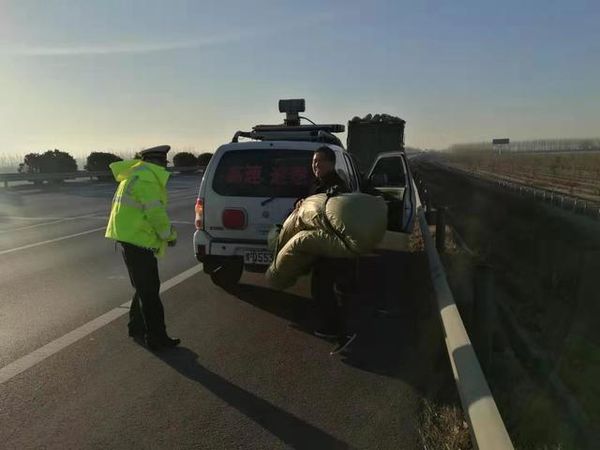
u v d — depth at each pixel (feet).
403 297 23.47
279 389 14.30
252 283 25.58
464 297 25.58
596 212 38.86
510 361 17.62
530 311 27.04
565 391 16.25
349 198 15.89
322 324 17.48
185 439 11.77
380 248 35.24
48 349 16.90
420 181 57.00
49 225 46.85
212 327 19.29
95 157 121.90
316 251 16.62
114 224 16.74
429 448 11.39
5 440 11.66
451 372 15.35
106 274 27.40
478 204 72.49
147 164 17.10
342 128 31.73
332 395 13.96
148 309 16.89
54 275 27.12
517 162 215.51
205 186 22.29
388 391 14.20
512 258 39.88
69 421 12.48
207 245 22.20
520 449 12.62
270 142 22.34
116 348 17.08
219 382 14.67
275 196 21.79
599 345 20.94
